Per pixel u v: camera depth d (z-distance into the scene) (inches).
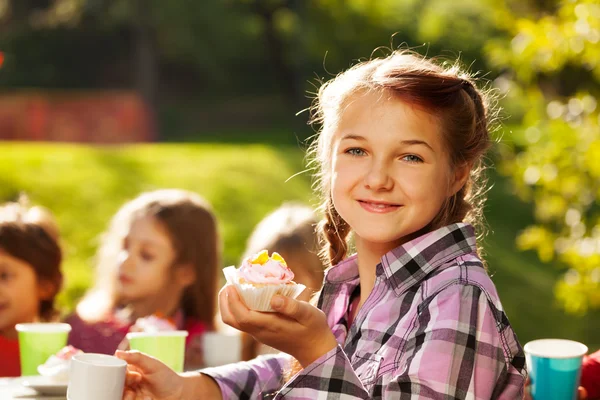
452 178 83.8
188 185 654.5
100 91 1400.1
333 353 73.2
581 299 240.1
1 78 1385.3
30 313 163.9
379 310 80.8
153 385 89.9
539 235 253.9
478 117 87.2
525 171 244.7
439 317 74.8
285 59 1416.1
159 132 1259.8
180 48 1387.8
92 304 176.2
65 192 586.2
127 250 178.9
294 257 166.1
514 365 78.3
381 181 79.4
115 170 655.8
